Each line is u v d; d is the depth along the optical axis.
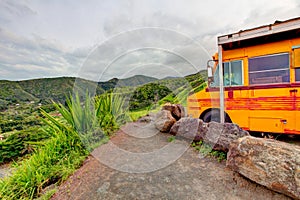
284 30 2.93
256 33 3.19
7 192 2.01
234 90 3.63
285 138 3.53
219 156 2.54
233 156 2.07
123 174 2.23
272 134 3.38
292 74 3.15
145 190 1.90
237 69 3.73
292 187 1.55
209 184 1.95
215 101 3.91
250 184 1.84
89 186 2.04
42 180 2.21
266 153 1.77
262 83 3.45
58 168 2.43
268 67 3.39
